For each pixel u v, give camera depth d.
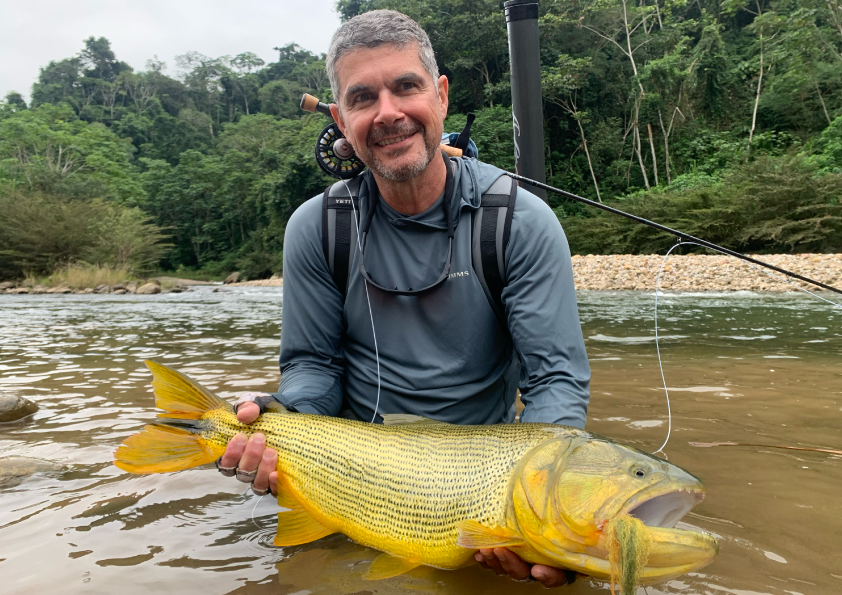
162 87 99.12
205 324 8.89
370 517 1.84
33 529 1.97
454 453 1.76
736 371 4.38
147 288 21.89
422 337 2.33
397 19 2.20
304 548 1.89
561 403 2.01
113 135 69.69
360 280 2.38
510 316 2.23
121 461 2.03
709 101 39.41
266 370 4.71
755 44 38.28
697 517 1.98
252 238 49.84
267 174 50.81
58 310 12.24
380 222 2.38
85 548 1.84
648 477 1.48
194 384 2.14
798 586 1.57
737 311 8.95
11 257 30.11
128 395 3.93
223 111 99.19
